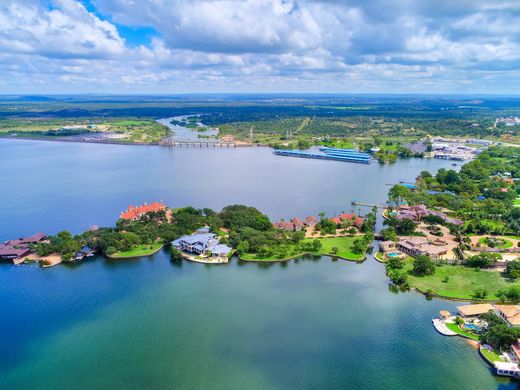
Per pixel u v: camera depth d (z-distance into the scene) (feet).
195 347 528.63
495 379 471.62
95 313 613.93
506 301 618.85
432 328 566.36
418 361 500.74
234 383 466.29
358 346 528.63
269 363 497.87
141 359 509.35
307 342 536.42
